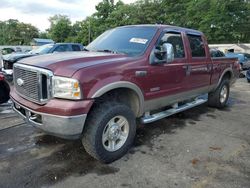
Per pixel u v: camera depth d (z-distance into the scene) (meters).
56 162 3.40
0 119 5.07
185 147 3.99
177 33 4.59
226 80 6.42
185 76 4.63
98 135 3.20
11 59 8.92
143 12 48.75
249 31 39.38
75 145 3.91
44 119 2.99
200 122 5.29
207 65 5.34
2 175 3.06
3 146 3.83
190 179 3.08
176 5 46.19
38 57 3.59
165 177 3.11
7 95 6.05
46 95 3.04
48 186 2.87
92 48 4.42
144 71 3.68
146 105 3.90
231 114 6.00
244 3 38.66
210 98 6.31
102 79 3.13
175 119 5.44
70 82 2.90
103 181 3.00
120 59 3.50
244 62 19.00
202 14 40.47
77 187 2.87
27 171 3.16
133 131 3.67
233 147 4.04
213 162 3.51
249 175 3.20
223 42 39.19
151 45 3.93
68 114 2.86
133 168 3.31
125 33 4.42
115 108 3.34
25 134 4.31
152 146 4.00
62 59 3.28
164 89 4.16
